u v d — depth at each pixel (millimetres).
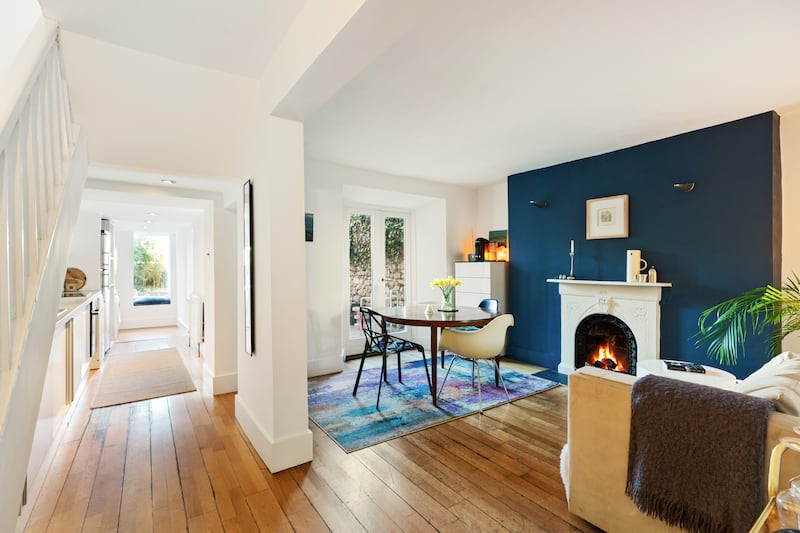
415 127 3111
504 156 3941
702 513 1216
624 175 3682
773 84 2375
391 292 5621
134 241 7512
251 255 2479
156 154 2475
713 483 1201
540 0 1591
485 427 2740
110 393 3479
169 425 2768
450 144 3545
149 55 2062
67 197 1859
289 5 1688
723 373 2445
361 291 5320
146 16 1755
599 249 3887
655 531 1385
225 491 1947
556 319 4285
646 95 2523
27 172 1411
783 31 1811
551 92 2477
